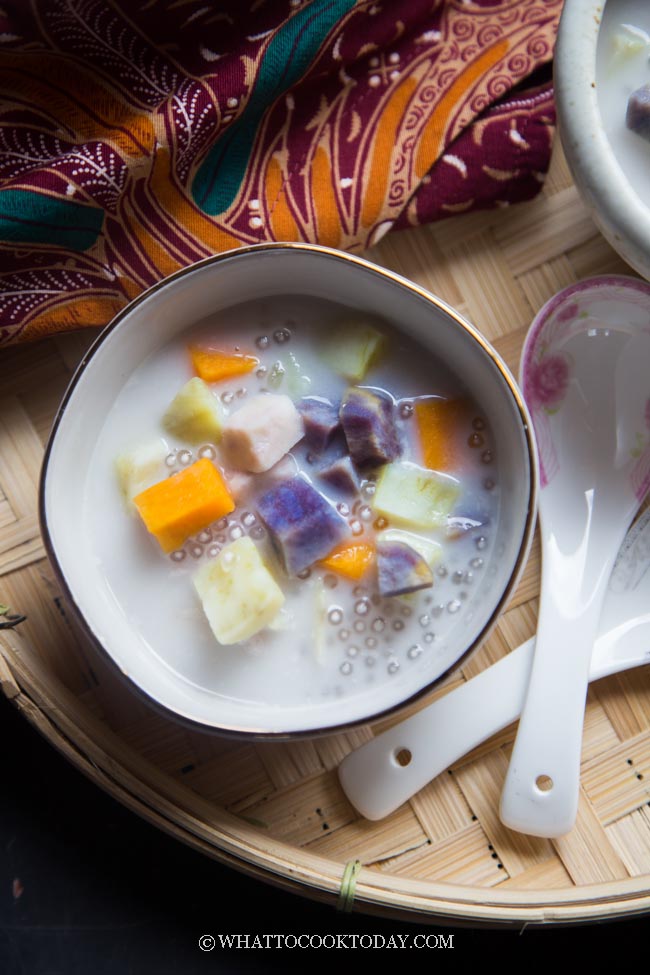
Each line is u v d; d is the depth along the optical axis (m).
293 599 0.32
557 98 0.31
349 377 0.32
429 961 0.39
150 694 0.30
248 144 0.35
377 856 0.34
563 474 0.35
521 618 0.35
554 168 0.36
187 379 0.33
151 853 0.39
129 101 0.34
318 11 0.33
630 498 0.34
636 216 0.30
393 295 0.31
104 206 0.34
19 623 0.34
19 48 0.33
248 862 0.32
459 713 0.34
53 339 0.35
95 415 0.32
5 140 0.34
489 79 0.35
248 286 0.32
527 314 0.35
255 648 0.32
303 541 0.31
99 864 0.39
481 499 0.32
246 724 0.30
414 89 0.35
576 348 0.35
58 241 0.34
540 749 0.33
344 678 0.32
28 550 0.35
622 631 0.34
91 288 0.35
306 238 0.35
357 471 0.32
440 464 0.32
